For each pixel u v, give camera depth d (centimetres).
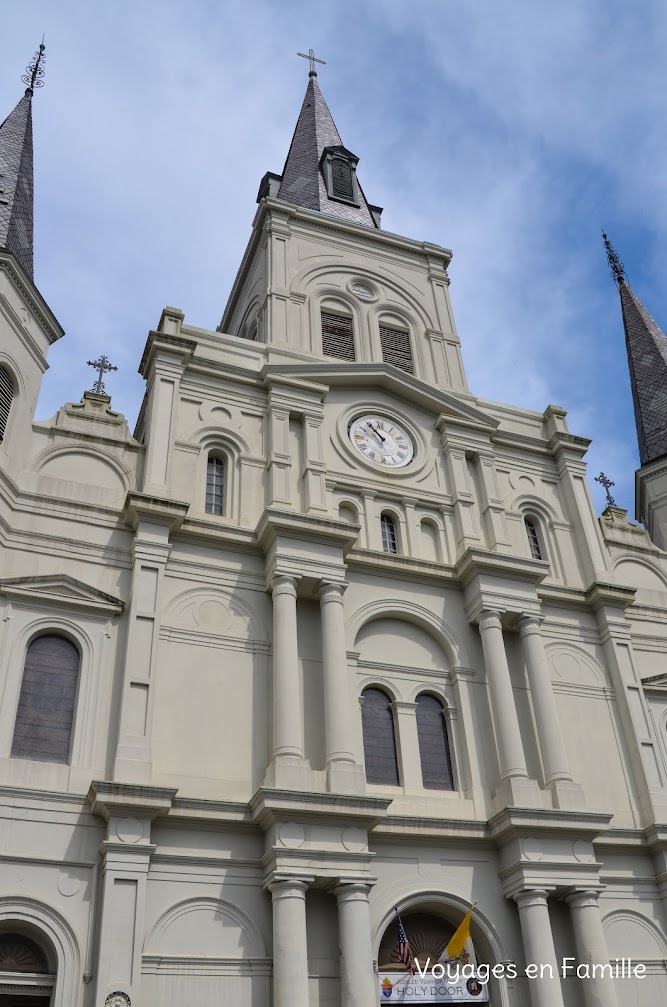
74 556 1678
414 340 2470
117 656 1602
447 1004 1525
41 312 1909
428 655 1884
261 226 2566
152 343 2000
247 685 1666
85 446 1836
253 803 1491
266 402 2084
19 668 1526
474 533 2073
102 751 1498
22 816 1392
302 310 2364
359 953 1413
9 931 1339
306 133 3206
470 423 2258
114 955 1300
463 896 1598
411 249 2659
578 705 1955
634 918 1728
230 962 1397
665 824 1792
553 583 2128
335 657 1684
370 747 1739
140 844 1385
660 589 2283
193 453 1928
